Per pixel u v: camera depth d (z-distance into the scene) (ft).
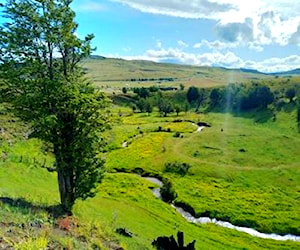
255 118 613.52
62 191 109.09
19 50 99.76
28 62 100.63
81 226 88.63
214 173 333.62
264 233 229.86
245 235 218.18
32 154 215.72
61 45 104.27
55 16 101.50
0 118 236.02
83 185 109.50
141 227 164.04
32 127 103.45
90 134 108.27
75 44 104.58
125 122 581.94
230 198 277.23
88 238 80.94
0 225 66.13
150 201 252.01
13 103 100.68
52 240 67.82
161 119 622.54
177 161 360.48
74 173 110.11
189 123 577.43
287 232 230.89
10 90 102.83
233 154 390.21
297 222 240.53
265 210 257.34
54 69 107.55
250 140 449.89
